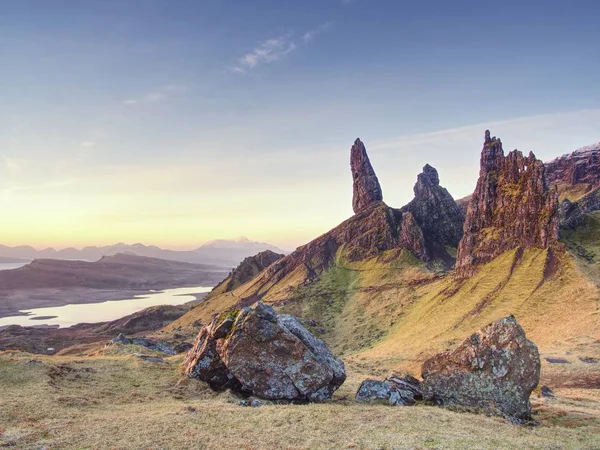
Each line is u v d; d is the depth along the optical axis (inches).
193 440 954.1
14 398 1239.5
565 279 5187.0
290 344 1546.5
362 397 1541.6
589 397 2046.0
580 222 6948.8
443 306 6407.5
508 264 6353.3
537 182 6998.0
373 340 6776.6
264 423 1107.9
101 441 928.3
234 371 1512.1
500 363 1478.8
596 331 3531.0
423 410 1317.7
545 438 1125.1
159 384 1614.2
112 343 2748.5
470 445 973.2
